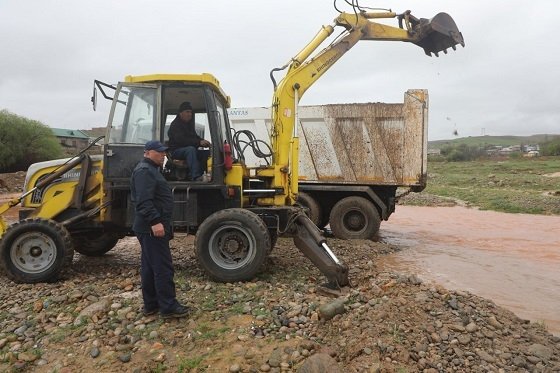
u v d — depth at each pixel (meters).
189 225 6.15
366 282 6.02
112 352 4.00
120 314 4.68
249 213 5.80
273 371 3.71
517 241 10.90
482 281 7.12
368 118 10.55
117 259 7.66
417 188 10.58
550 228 13.09
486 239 11.18
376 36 8.53
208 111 6.14
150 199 4.46
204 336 4.25
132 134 6.07
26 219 5.93
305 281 5.95
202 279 5.96
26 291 5.51
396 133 10.45
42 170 6.79
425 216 15.93
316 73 7.71
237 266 5.75
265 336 4.27
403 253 9.30
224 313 4.76
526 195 20.44
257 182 7.11
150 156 4.59
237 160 6.82
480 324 4.55
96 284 5.83
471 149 71.31
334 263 5.64
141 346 4.10
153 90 6.13
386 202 10.82
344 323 4.37
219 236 5.84
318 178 10.94
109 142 6.00
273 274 6.23
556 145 63.75
